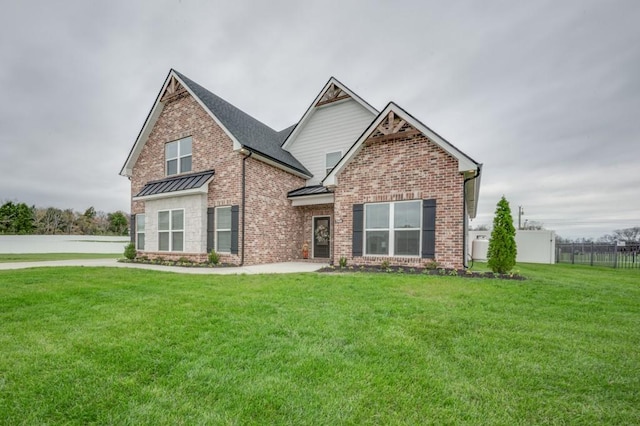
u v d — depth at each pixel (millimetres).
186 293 6207
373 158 10820
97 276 8539
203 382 2705
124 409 2322
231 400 2432
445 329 4113
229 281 7613
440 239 9602
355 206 11078
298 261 14312
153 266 11742
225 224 12500
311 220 15312
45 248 27703
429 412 2311
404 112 10188
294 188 15203
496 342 3691
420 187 9977
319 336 3820
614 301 5707
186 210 12898
